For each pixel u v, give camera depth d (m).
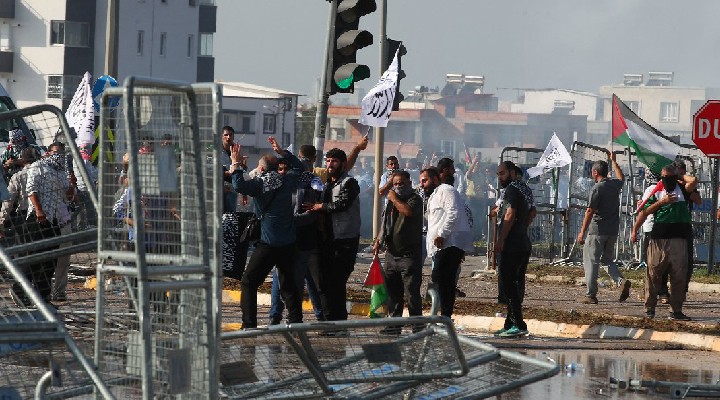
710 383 32.81
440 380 23.12
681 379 34.69
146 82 17.58
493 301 55.06
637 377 34.62
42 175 35.72
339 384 22.45
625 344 42.91
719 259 76.00
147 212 19.31
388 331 25.08
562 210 75.94
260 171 43.19
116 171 19.59
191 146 18.66
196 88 18.30
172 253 19.22
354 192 40.91
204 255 18.38
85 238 23.47
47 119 29.17
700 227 75.75
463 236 42.38
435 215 42.41
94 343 20.02
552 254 76.44
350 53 43.22
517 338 43.78
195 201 18.58
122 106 19.39
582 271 70.75
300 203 40.66
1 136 58.44
